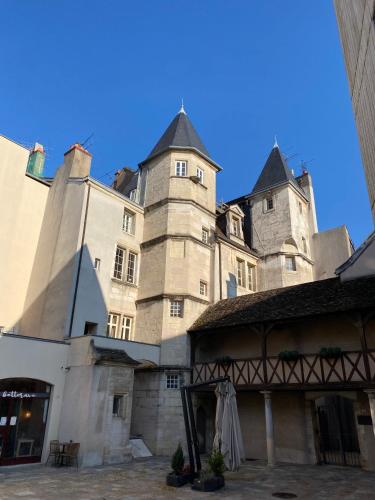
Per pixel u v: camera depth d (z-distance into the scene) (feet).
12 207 50.67
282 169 77.61
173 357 49.14
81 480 31.12
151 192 61.21
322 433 53.31
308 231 79.25
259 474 35.96
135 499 25.90
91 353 39.93
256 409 48.98
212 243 60.23
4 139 51.55
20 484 29.53
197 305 53.72
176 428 46.55
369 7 21.98
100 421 38.50
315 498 26.89
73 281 45.88
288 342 47.70
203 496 26.91
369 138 24.27
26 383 39.32
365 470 38.50
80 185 52.03
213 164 65.16
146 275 55.36
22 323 50.06
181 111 68.80
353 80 27.22
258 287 69.77
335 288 44.29
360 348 42.34
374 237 30.94
